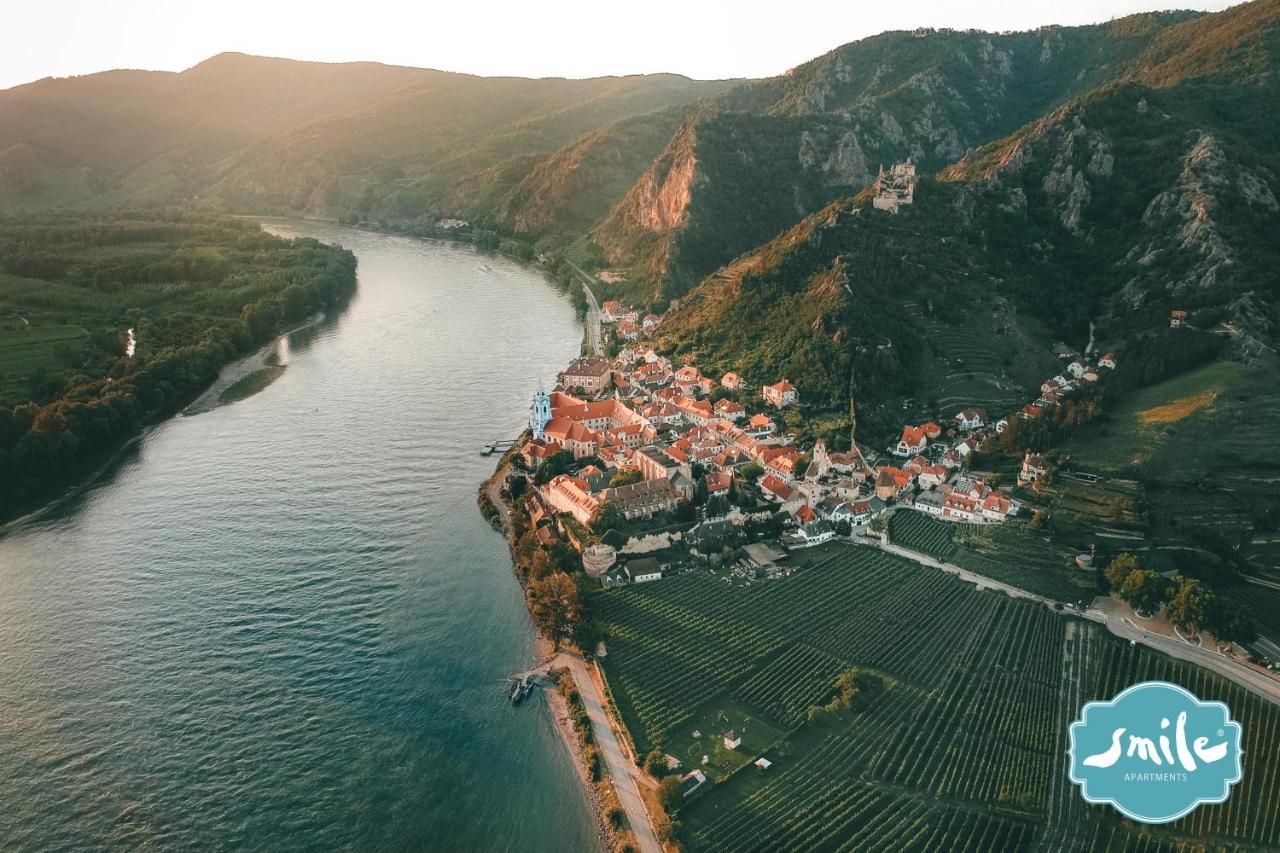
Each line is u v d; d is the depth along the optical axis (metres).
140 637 166.12
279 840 121.38
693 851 112.81
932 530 196.25
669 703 142.25
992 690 142.50
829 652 154.12
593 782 128.25
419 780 131.50
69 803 127.19
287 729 141.88
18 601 179.12
